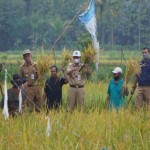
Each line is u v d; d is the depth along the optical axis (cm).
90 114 2588
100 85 4306
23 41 19950
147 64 3338
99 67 6856
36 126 2283
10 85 4384
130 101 3453
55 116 2502
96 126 2284
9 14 19850
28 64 3088
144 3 19738
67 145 1908
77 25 18350
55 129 2195
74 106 3209
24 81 3056
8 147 1842
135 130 2202
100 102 3397
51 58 3050
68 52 3250
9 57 13712
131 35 19975
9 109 2753
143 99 3356
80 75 3209
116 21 19575
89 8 4434
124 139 2023
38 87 3053
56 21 18000
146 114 2548
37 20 18875
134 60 3212
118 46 19538
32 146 1867
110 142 1989
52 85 3177
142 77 3331
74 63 3200
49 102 3170
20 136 2022
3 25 19712
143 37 19738
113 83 3225
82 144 1880
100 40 19475
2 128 2245
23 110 2739
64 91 3897
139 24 19538
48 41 18538
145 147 1941
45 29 18800
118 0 17988
